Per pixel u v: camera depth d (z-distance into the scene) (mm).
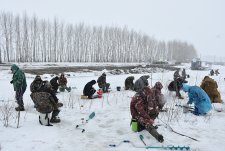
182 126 7094
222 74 36438
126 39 77938
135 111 6551
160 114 8391
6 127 6707
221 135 6430
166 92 13656
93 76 26188
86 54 69000
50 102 7090
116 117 8133
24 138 5953
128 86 15281
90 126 7117
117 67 40656
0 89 14727
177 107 9641
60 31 64812
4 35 55125
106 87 14266
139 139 6043
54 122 7363
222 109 9234
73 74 27297
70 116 8211
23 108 8828
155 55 91938
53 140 5922
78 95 12883
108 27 73688
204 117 8172
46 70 30422
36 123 7219
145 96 6535
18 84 8680
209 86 10250
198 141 5969
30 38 59969
